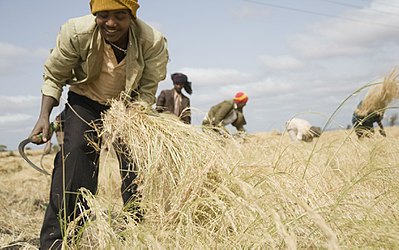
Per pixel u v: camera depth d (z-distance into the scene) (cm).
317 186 306
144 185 274
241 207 236
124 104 306
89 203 248
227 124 722
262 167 289
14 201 577
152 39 312
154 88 321
